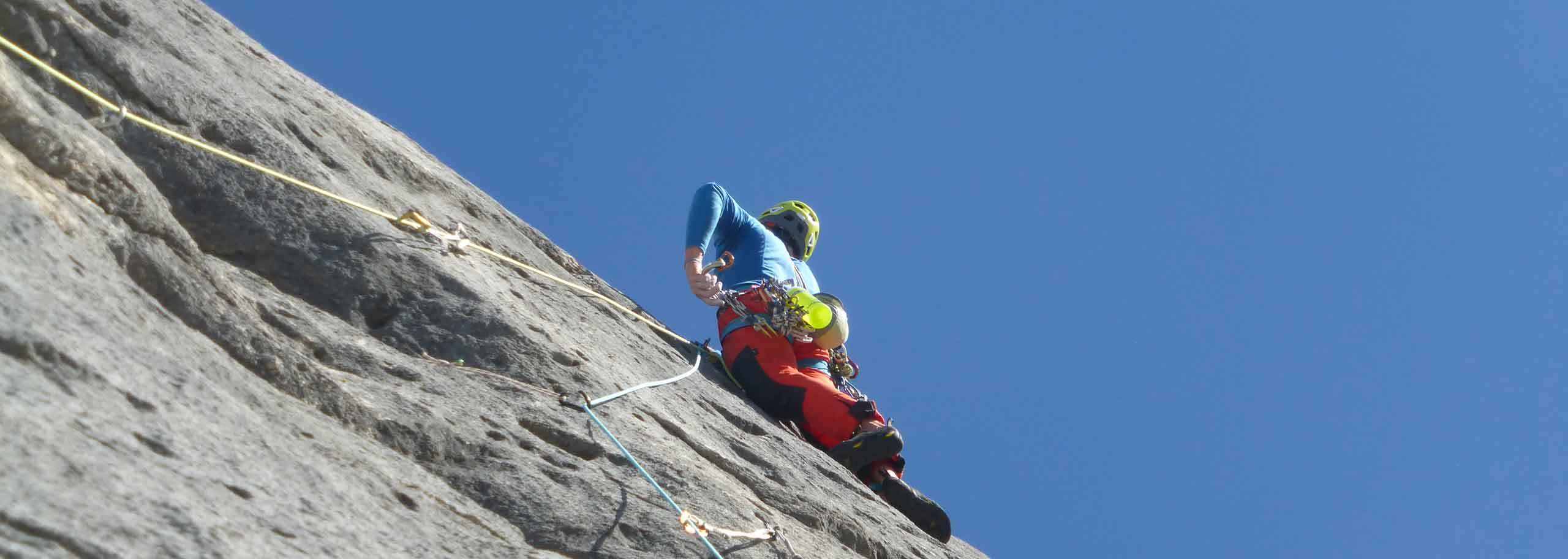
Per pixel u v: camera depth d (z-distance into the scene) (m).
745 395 14.66
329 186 11.05
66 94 9.25
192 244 7.42
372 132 15.49
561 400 9.40
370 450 6.92
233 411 5.97
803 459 12.41
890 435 13.29
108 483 4.61
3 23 9.05
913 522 13.15
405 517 6.33
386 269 10.23
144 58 10.80
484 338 9.91
